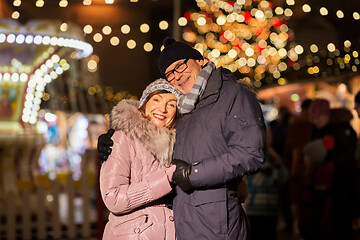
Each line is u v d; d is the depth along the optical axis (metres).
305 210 5.62
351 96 12.78
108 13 11.38
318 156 5.45
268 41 13.38
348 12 11.52
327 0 11.52
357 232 6.96
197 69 3.46
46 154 10.41
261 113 3.35
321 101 5.95
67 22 8.12
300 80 13.25
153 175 3.25
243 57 13.12
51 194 8.52
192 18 11.82
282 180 6.05
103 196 3.29
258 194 6.02
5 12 10.00
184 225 3.28
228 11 12.09
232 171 3.16
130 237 3.29
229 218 3.25
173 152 3.37
